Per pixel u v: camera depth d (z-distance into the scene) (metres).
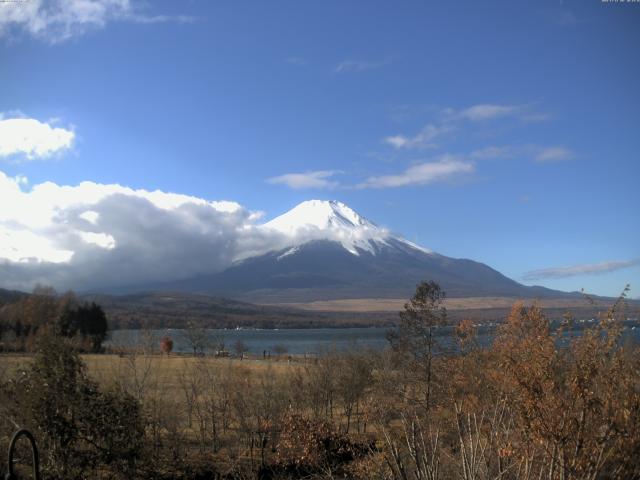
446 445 13.03
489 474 9.66
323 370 37.56
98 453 20.00
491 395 12.53
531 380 9.84
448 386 25.00
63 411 19.41
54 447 19.19
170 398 32.66
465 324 25.72
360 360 37.56
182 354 72.44
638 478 9.54
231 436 30.31
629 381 9.72
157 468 23.48
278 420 29.17
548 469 9.59
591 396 9.40
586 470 9.30
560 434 9.34
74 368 20.16
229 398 31.52
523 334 15.12
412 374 34.19
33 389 19.20
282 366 48.53
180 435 28.06
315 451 24.09
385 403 28.19
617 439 9.44
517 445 9.76
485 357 19.91
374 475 13.52
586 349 9.83
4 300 96.31
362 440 23.23
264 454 28.05
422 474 9.91
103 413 20.17
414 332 36.59
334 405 39.41
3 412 19.05
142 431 21.69
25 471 18.83
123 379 28.66
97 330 89.88
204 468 25.80
